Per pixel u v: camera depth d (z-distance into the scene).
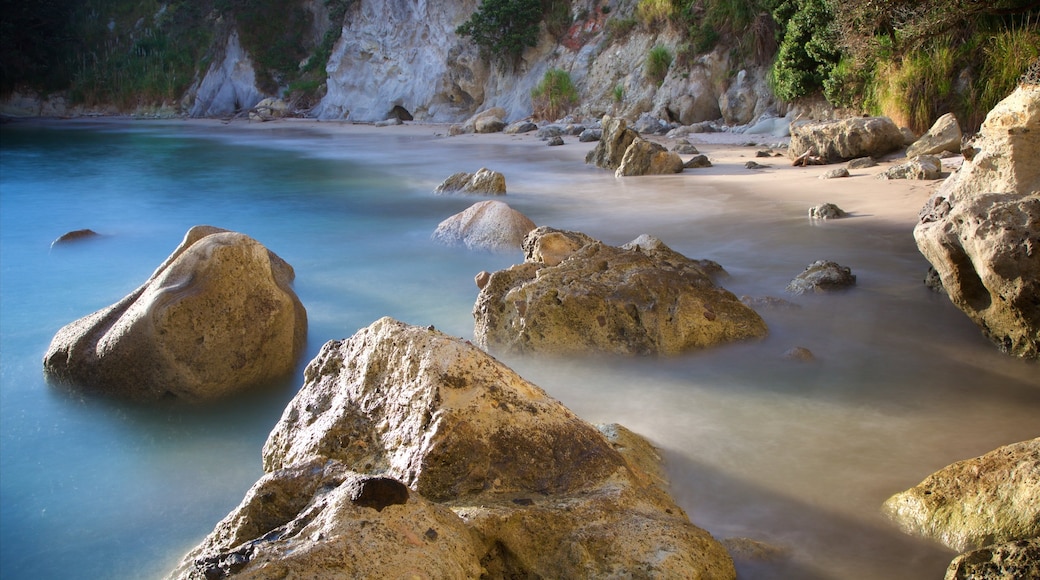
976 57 19.67
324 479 3.77
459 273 10.50
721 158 20.84
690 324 6.86
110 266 11.88
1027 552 3.40
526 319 6.93
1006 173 7.56
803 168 17.91
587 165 21.56
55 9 54.25
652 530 3.60
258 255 6.93
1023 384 6.09
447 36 42.09
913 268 9.40
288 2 53.56
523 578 3.54
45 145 33.41
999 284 6.36
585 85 35.41
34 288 10.59
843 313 7.92
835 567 3.87
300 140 34.25
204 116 52.38
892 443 5.16
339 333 8.17
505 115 37.59
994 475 4.04
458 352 4.39
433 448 4.04
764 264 9.98
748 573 3.80
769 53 28.53
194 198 18.34
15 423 6.36
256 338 6.77
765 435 5.33
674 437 5.34
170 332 6.48
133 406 6.65
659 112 30.88
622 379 6.50
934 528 4.07
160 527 4.84
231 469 5.57
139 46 55.72
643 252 8.00
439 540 3.23
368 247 12.30
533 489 4.06
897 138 18.05
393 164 24.00
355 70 47.06
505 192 16.86
